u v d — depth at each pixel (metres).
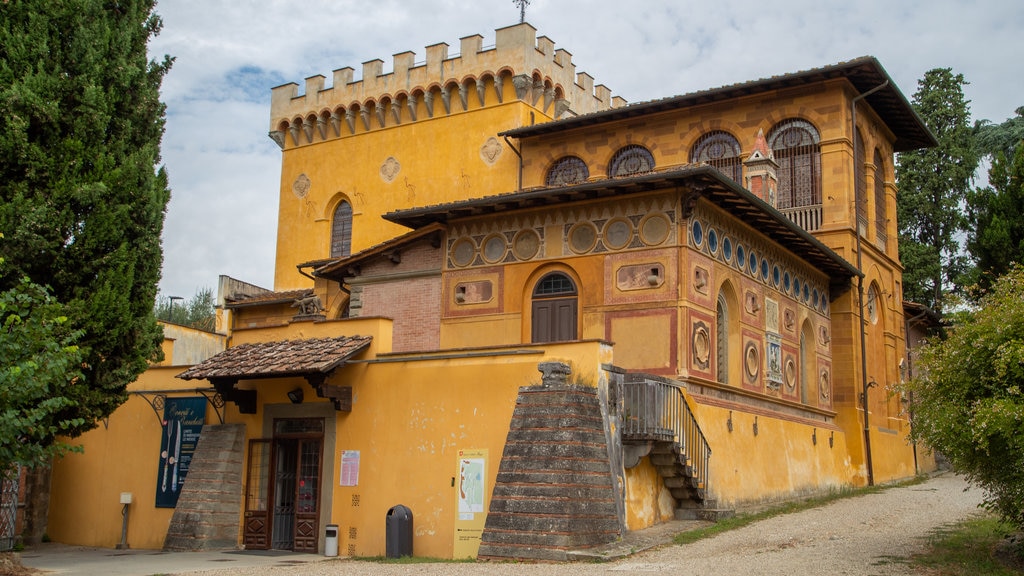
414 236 27.64
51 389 18.16
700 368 23.22
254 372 21.30
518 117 37.19
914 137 39.75
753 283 27.11
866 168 35.69
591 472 17.77
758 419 25.66
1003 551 16.19
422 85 39.31
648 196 23.80
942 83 50.16
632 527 19.28
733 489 23.39
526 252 25.66
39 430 16.62
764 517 22.14
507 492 17.83
